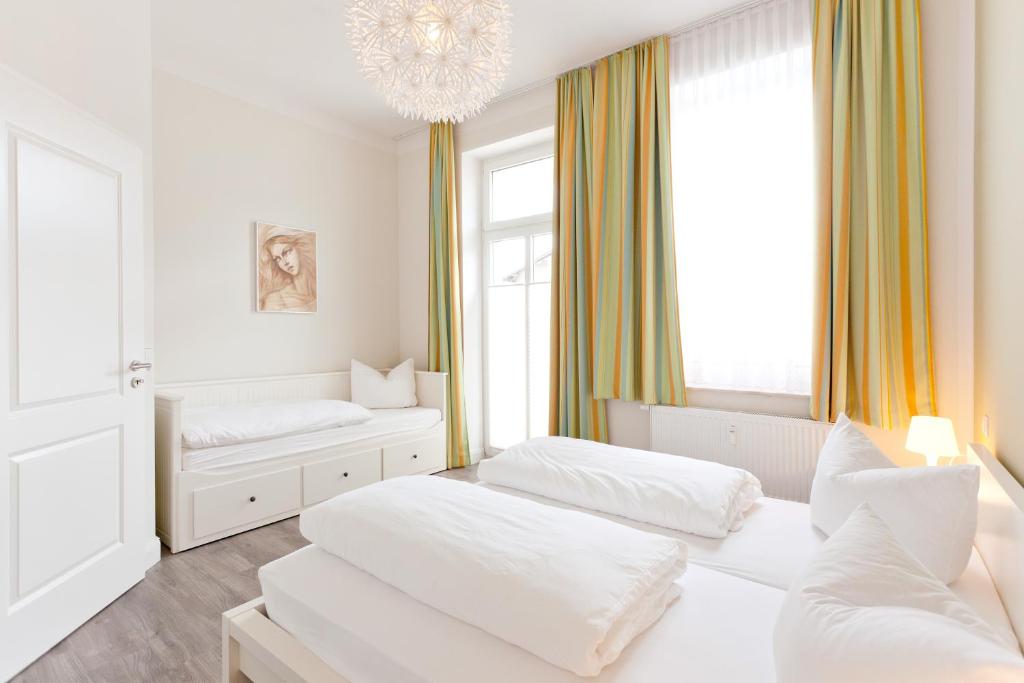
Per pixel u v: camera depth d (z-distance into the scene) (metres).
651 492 1.71
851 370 2.38
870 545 0.93
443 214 3.92
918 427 1.98
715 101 2.77
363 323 4.12
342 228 3.97
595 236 3.09
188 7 2.54
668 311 2.84
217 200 3.24
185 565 2.31
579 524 1.30
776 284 2.60
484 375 4.16
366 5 1.67
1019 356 1.34
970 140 2.06
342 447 3.13
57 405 1.74
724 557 1.45
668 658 0.97
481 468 2.18
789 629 0.81
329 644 1.14
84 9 2.03
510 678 0.92
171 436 2.43
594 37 2.89
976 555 1.45
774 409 2.63
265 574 1.34
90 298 1.88
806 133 2.50
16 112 1.58
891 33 2.22
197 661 1.64
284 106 3.58
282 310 3.56
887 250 2.24
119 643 1.73
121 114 2.20
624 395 2.97
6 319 1.55
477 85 1.87
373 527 1.33
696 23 2.77
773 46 2.57
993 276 1.66
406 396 3.86
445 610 1.10
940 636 0.64
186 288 3.10
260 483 2.74
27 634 1.61
